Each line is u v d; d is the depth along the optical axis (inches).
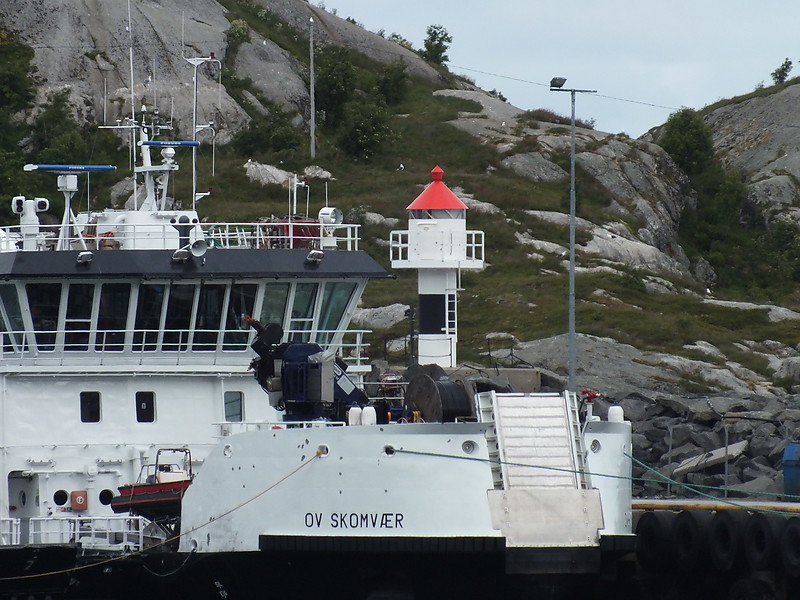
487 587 3622.0
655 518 4197.8
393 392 4284.0
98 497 4271.7
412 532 3577.8
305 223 4621.1
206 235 4714.6
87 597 4131.4
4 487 4266.7
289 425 3941.9
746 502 4399.6
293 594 3794.3
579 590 3708.2
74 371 4259.4
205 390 4325.8
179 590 4018.2
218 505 3878.0
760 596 3863.2
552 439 3641.7
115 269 4217.5
